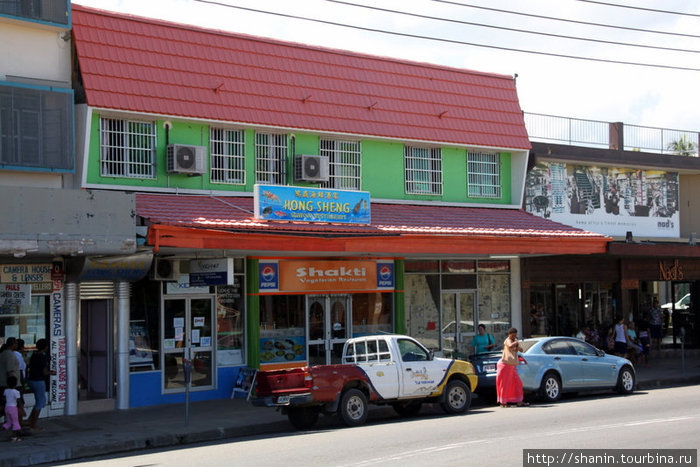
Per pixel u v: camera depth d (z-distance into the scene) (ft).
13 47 57.88
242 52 69.46
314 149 72.54
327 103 72.95
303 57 73.15
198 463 39.45
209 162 66.74
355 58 76.74
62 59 60.64
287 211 62.34
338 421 57.00
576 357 66.18
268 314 70.08
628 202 95.71
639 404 59.47
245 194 68.18
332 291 73.10
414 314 79.51
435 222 73.05
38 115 56.49
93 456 46.50
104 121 61.67
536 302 89.40
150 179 63.52
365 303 76.07
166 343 64.44
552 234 75.77
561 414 54.54
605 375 67.72
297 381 51.70
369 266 75.51
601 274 94.27
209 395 66.33
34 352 55.57
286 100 70.38
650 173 97.96
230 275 60.18
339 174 74.02
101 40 61.93
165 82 64.08
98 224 52.65
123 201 53.88
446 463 36.70
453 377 58.75
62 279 58.80
